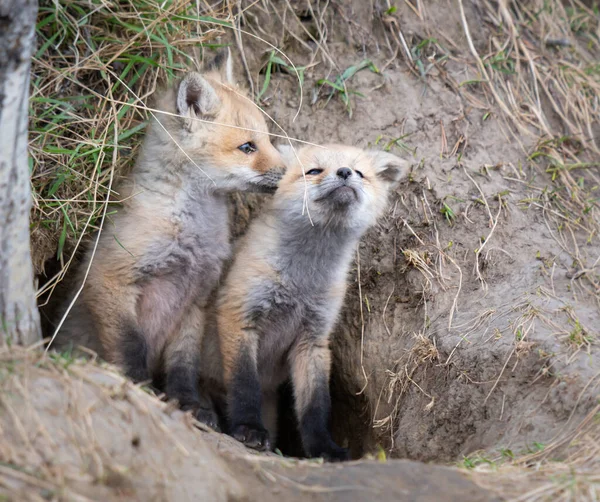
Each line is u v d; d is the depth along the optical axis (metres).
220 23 11.01
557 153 12.27
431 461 9.09
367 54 12.62
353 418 11.79
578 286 10.11
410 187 11.64
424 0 13.10
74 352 9.36
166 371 10.01
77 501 5.01
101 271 9.33
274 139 12.04
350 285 11.69
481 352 9.28
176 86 9.65
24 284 6.97
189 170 9.66
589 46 14.49
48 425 5.50
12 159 6.55
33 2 6.25
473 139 12.09
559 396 8.11
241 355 9.85
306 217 9.85
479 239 11.01
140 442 5.79
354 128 12.15
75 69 10.66
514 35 13.35
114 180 10.41
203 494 5.67
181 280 9.84
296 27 12.52
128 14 10.95
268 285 9.96
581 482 6.18
